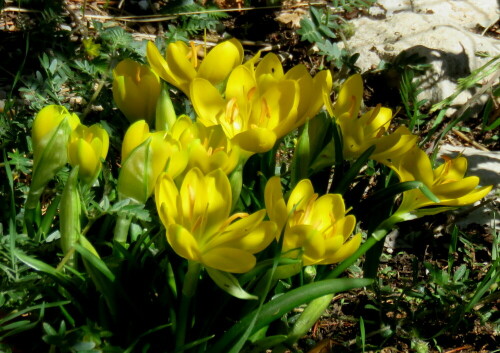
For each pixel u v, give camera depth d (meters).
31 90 0.83
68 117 0.66
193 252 0.60
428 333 0.80
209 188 0.62
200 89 0.67
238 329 0.64
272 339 0.66
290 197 0.64
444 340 0.79
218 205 0.62
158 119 0.69
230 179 0.65
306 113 0.68
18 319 0.69
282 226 0.63
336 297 0.82
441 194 0.69
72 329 0.66
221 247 0.61
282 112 0.67
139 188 0.64
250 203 0.73
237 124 0.67
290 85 0.66
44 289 0.67
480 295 0.76
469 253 0.86
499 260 0.76
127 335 0.66
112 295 0.65
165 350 0.67
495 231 0.87
